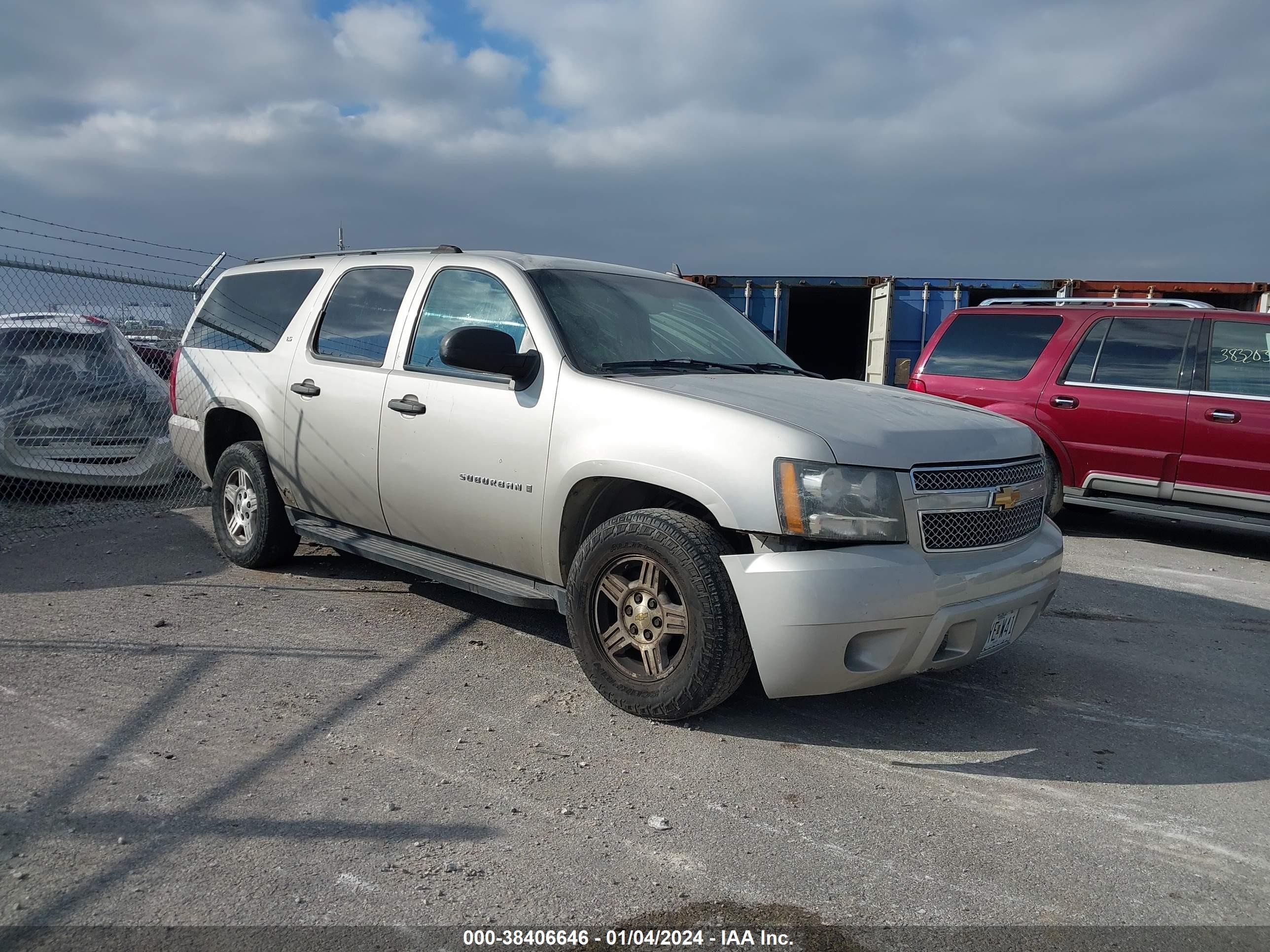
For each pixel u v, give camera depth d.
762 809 3.07
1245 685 4.48
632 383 3.85
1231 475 7.21
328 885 2.54
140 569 5.79
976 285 13.64
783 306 13.94
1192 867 2.81
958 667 3.64
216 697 3.79
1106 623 5.46
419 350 4.63
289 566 5.92
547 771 3.27
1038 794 3.26
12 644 4.33
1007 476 3.76
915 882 2.67
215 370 5.81
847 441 3.39
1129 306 8.09
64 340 8.00
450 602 5.25
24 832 2.73
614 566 3.74
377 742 3.44
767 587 3.31
